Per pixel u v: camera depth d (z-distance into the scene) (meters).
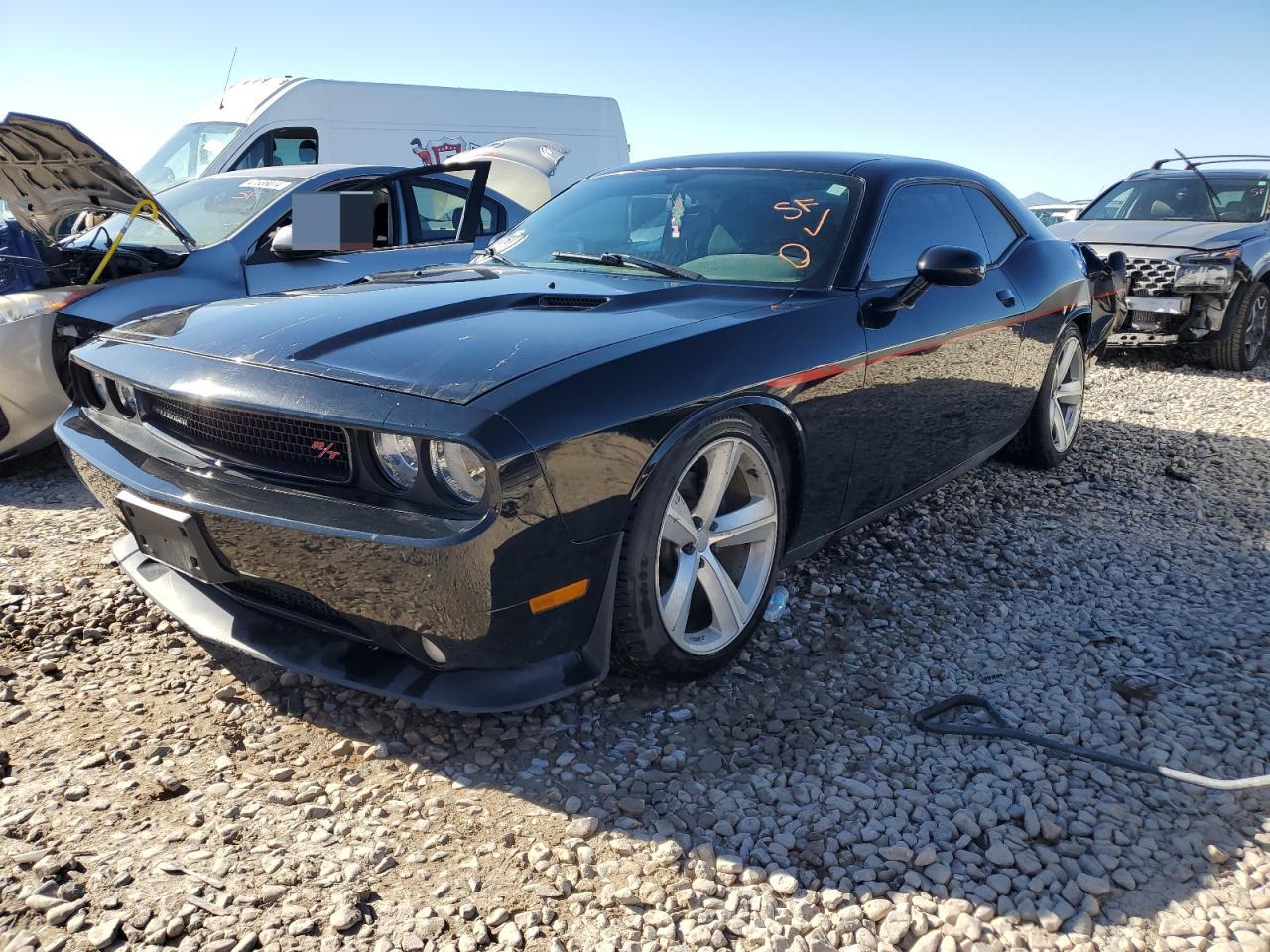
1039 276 4.30
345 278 5.47
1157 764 2.43
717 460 2.60
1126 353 9.19
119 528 3.92
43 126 3.80
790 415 2.76
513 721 2.55
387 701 2.62
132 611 3.10
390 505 2.17
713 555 2.71
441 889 1.94
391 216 6.28
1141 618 3.28
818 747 2.49
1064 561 3.77
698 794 2.28
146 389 2.47
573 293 2.86
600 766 2.38
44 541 3.74
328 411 2.15
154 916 1.84
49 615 3.05
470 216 4.91
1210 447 5.59
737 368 2.58
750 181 3.50
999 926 1.90
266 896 1.90
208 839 2.07
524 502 2.09
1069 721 2.63
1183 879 2.04
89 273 4.96
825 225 3.26
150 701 2.61
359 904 1.89
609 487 2.25
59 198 4.41
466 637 2.16
